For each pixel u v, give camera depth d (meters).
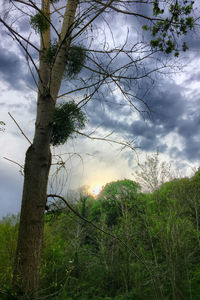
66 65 5.05
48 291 5.37
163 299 4.17
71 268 5.64
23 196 4.55
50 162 4.84
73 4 5.32
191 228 5.01
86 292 5.65
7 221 6.90
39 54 5.23
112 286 5.59
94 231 8.00
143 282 5.10
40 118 4.78
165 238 4.66
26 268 4.13
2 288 3.94
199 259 4.95
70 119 4.53
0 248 5.81
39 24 4.52
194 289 4.24
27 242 4.27
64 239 8.40
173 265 4.28
